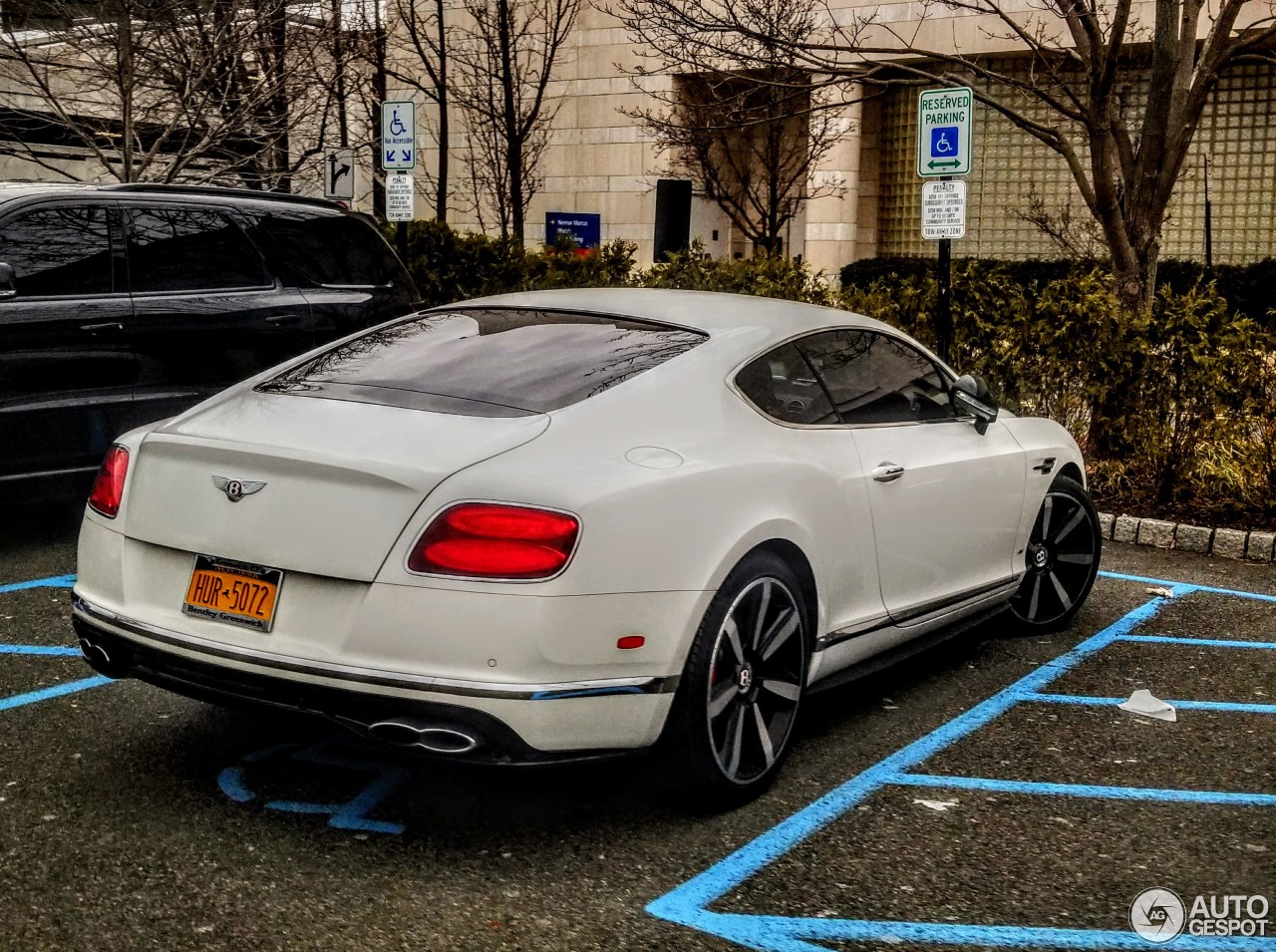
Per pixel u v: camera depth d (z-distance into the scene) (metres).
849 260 25.28
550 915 3.38
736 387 4.37
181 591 3.83
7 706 4.83
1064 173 23.62
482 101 21.77
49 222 7.09
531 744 3.49
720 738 3.95
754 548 4.07
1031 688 5.48
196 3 12.51
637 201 26.53
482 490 3.52
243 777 4.22
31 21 13.89
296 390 4.30
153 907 3.35
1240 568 8.02
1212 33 10.18
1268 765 4.64
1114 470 9.27
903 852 3.83
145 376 7.36
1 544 7.47
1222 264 22.62
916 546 4.99
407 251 13.64
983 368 9.70
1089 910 3.51
